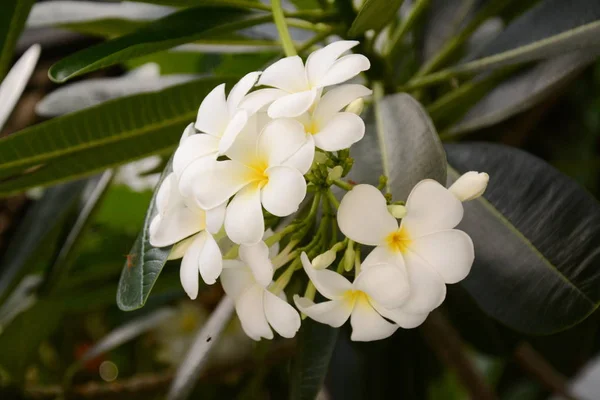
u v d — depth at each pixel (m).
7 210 1.31
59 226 1.11
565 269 0.83
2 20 0.92
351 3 0.92
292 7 1.16
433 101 1.14
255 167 0.76
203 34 0.89
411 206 0.76
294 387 0.89
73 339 1.42
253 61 1.37
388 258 0.76
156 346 1.42
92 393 1.15
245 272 0.79
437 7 1.13
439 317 1.19
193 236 0.79
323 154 0.79
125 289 0.79
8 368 1.12
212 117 0.78
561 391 1.29
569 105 1.52
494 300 0.84
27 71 1.01
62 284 1.07
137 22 1.06
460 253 0.75
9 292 1.09
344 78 0.76
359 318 0.77
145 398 1.17
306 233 0.82
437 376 1.52
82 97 1.08
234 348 1.26
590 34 0.89
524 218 0.85
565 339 1.25
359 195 0.76
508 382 1.49
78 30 1.07
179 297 1.21
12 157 0.89
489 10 1.02
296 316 0.77
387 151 0.82
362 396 1.34
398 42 1.00
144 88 1.08
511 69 0.98
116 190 1.27
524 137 1.44
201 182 0.75
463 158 0.90
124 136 0.91
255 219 0.75
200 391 1.34
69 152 0.91
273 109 0.75
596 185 1.50
